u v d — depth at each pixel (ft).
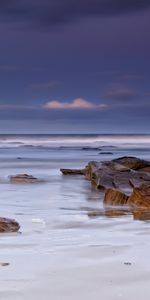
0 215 48.73
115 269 27.66
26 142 416.05
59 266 28.40
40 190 73.87
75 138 442.50
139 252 31.81
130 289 24.07
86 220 45.32
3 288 24.31
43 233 38.60
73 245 34.04
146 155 214.28
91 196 65.87
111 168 89.04
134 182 69.92
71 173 108.88
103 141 422.41
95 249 32.71
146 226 41.88
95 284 24.90
